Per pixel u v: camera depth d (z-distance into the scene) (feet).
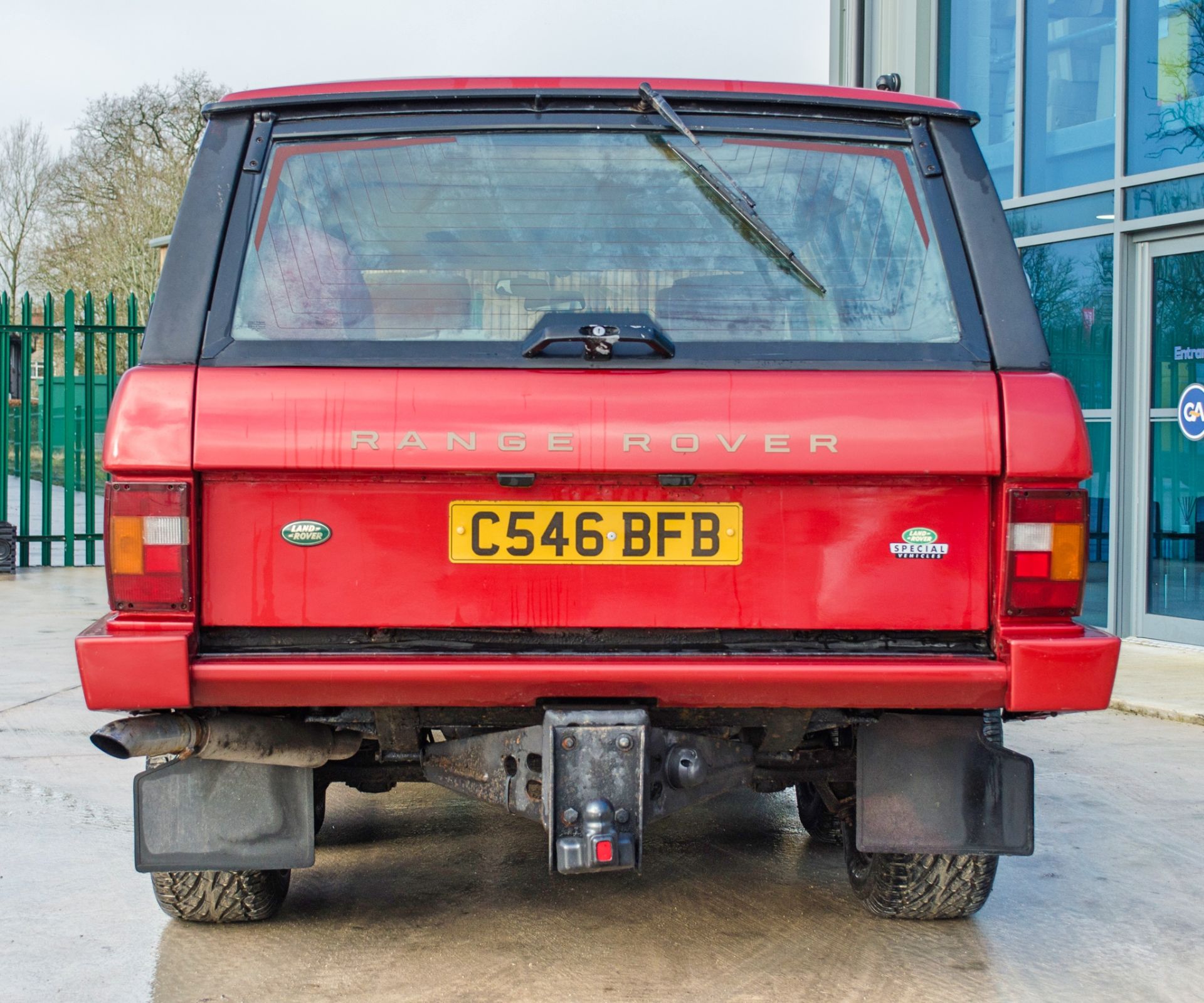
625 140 10.36
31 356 48.85
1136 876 14.26
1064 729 22.40
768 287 10.12
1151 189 30.37
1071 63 32.86
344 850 15.12
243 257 9.98
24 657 28.71
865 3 40.34
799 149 10.43
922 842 10.34
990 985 11.03
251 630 9.64
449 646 9.65
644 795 9.60
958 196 10.32
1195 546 29.58
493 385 9.50
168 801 10.41
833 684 9.47
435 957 11.57
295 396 9.44
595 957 11.61
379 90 10.33
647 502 9.61
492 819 16.63
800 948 11.85
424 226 10.19
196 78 125.08
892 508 9.64
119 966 11.35
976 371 9.75
